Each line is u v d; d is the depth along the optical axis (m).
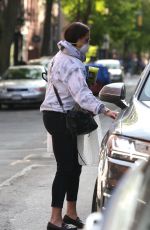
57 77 10.80
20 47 79.38
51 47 96.69
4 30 54.69
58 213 11.17
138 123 9.51
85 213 13.09
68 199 11.56
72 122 10.61
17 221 12.66
